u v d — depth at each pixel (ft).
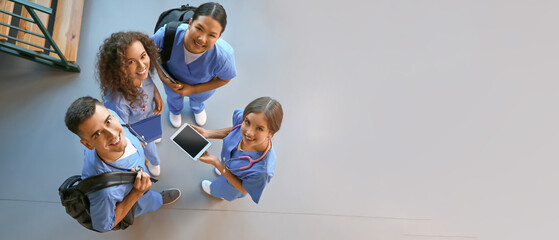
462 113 11.18
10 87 9.27
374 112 10.87
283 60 10.93
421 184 10.38
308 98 10.69
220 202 9.37
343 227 9.73
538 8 12.50
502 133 11.10
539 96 11.57
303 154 10.17
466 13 12.24
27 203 8.59
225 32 10.81
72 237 8.54
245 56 10.73
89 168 5.58
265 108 5.56
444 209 10.23
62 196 5.59
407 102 11.10
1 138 8.90
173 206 9.16
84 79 9.62
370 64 11.35
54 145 9.08
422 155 10.65
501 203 10.45
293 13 11.41
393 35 11.76
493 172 10.71
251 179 6.48
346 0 11.89
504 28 12.20
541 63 11.92
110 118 5.03
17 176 8.73
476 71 11.65
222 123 10.09
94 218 5.66
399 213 10.05
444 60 11.68
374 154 10.47
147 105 6.82
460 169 10.64
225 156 7.03
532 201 10.54
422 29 11.93
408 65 11.50
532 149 11.02
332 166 10.19
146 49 6.05
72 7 9.50
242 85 10.47
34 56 8.96
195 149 6.67
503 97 11.46
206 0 10.89
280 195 9.72
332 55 11.25
